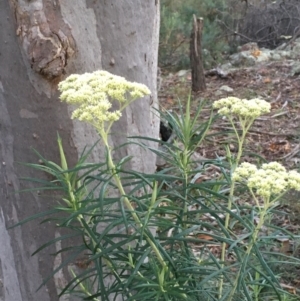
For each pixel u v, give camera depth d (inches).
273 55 122.1
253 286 22.8
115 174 17.5
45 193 24.7
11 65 23.6
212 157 59.9
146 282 19.6
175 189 19.8
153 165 27.3
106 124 24.7
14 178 25.1
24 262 26.2
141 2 25.2
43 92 23.7
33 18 22.9
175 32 129.6
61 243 25.2
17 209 25.5
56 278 25.7
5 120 24.5
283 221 44.0
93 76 18.2
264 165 18.0
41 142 24.3
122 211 16.6
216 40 136.6
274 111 78.9
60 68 23.2
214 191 20.3
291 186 17.1
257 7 146.8
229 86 100.1
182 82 108.3
